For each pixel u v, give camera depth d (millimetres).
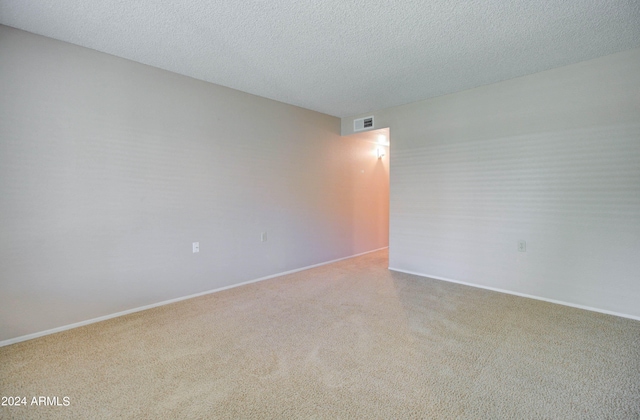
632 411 1558
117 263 2811
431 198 4035
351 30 2346
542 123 3146
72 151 2543
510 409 1586
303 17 2168
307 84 3502
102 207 2711
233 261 3699
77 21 2213
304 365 2000
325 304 3105
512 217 3373
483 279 3617
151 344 2283
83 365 2002
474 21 2225
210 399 1671
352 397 1687
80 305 2619
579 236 2969
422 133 4094
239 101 3693
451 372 1917
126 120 2830
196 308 3004
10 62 2264
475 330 2496
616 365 1976
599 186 2848
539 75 3154
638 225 2674
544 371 1918
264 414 1558
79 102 2572
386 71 3127
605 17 2170
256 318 2758
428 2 1996
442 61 2900
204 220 3416
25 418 1523
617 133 2746
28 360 2061
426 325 2596
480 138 3580
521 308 2969
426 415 1547
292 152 4324
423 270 4168
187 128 3246
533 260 3248
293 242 4395
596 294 2891
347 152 5234
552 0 1973
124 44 2561
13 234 2309
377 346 2244
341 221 5184
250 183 3842
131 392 1729
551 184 3111
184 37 2447
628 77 2682
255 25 2273
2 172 2254
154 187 3023
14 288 2322
